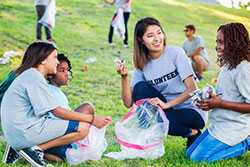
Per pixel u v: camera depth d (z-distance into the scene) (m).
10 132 4.90
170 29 14.88
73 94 8.39
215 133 5.13
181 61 5.41
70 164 5.04
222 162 5.07
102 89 8.87
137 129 5.35
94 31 13.52
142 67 5.55
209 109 5.11
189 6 18.31
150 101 5.36
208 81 10.16
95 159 5.18
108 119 5.10
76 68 10.05
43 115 4.94
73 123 4.94
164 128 5.31
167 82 5.47
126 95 5.54
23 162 5.09
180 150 5.63
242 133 5.11
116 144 6.00
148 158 5.28
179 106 5.53
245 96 5.00
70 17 14.44
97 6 16.12
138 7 16.83
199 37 10.19
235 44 5.04
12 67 9.59
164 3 18.16
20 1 15.10
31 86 4.86
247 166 5.03
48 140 4.92
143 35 5.39
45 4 11.45
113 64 10.73
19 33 11.99
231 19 17.16
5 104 4.94
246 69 5.00
